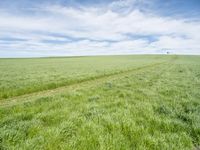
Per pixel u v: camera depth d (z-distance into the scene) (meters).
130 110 6.66
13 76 21.03
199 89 11.38
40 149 3.85
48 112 6.46
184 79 16.73
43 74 23.58
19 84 14.37
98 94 10.18
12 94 11.25
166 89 11.16
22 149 3.81
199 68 32.62
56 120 5.70
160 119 5.60
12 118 5.87
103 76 22.31
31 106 7.69
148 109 6.71
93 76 20.22
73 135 4.54
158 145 4.07
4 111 6.86
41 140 4.16
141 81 15.65
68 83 16.20
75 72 26.00
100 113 6.20
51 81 16.19
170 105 7.50
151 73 23.94
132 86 12.86
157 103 7.80
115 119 5.59
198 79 16.53
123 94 9.89
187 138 4.40
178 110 6.69
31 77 19.83
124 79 17.59
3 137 4.29
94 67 37.75
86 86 15.02
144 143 4.17
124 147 3.95
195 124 5.22
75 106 7.45
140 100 8.55
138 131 4.74
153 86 12.61
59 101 8.33
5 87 12.84
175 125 5.25
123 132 4.75
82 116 5.91
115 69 30.91
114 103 7.79
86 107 7.16
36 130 4.82
